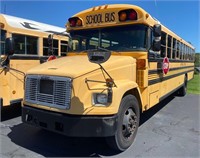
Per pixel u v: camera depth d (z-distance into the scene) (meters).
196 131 5.66
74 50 5.82
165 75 6.99
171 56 7.84
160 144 4.80
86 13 5.61
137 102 4.79
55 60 5.04
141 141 4.94
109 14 5.31
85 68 4.11
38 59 7.14
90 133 3.87
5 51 5.70
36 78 4.34
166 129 5.78
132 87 4.50
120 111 4.21
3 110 7.32
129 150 4.49
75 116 3.89
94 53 4.70
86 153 4.35
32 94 4.42
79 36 5.76
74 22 5.77
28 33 6.83
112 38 5.31
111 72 4.37
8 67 6.02
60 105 4.00
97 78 4.12
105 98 3.93
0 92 5.90
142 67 5.03
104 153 4.36
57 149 4.49
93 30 5.55
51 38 6.25
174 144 4.82
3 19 6.09
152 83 5.68
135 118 4.73
